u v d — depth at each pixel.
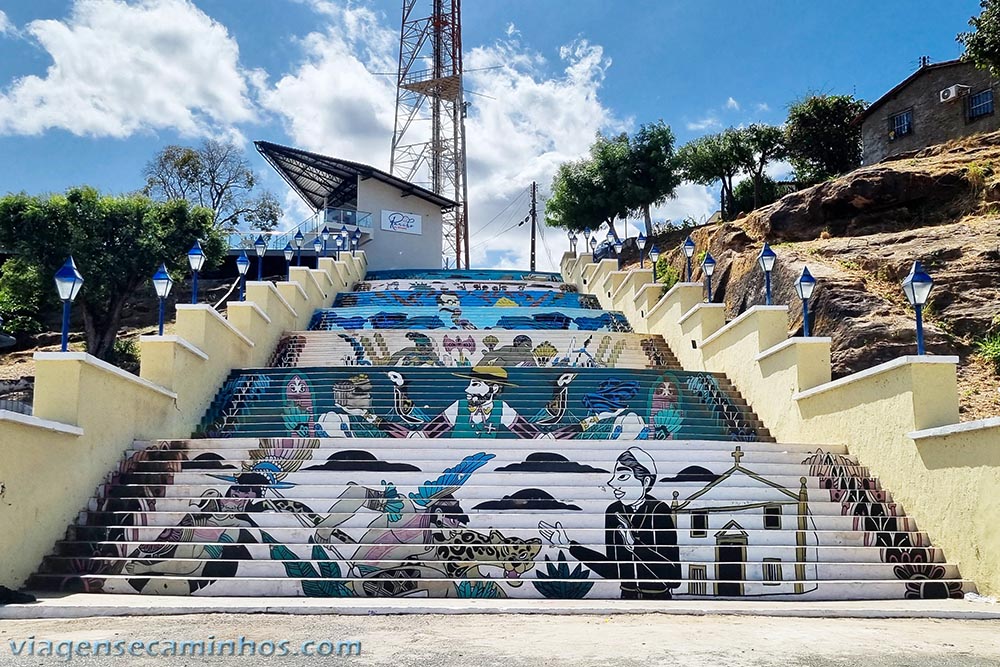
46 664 5.31
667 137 33.94
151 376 11.73
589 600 7.98
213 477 9.77
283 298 17.98
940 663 5.54
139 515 9.08
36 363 9.26
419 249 38.72
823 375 12.09
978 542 8.39
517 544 8.68
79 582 8.06
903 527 9.45
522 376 13.99
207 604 7.29
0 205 23.09
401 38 44.75
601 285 24.88
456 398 13.51
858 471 10.39
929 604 7.92
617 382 14.02
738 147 29.11
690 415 13.44
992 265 14.46
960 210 17.64
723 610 7.43
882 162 21.72
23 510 8.20
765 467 10.29
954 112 24.89
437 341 17.61
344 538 8.80
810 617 7.32
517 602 7.71
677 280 22.89
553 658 5.50
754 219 20.80
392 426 12.49
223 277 34.25
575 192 34.34
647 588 8.16
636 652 5.70
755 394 13.52
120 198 25.03
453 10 44.69
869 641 6.22
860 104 29.70
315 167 36.44
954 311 13.98
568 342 17.80
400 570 8.28
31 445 8.38
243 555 8.48
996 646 6.11
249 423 12.70
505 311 21.69
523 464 10.04
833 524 9.43
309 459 10.25
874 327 13.80
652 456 10.32
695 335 16.28
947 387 9.59
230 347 14.30
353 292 25.84
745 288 18.75
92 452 9.55
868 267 16.02
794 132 29.78
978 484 8.45
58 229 23.22
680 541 8.95
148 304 30.41
